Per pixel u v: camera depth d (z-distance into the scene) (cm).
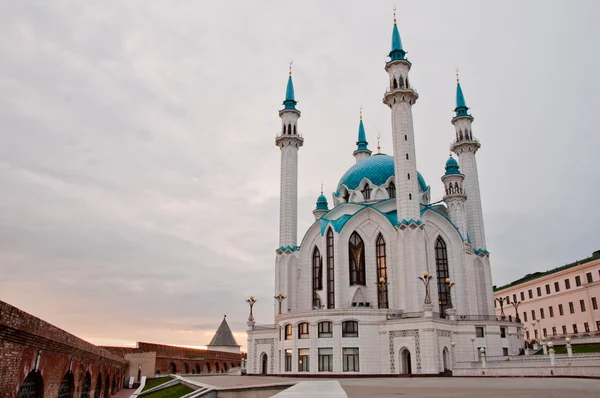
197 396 3981
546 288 12188
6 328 2252
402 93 8925
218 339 15338
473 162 10319
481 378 5828
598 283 10325
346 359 7288
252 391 4416
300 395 2555
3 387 2322
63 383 3816
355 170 10625
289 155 10419
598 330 10269
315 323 7506
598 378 4688
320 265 9306
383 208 9444
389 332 7381
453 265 8888
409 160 8631
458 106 10781
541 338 12025
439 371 7019
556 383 4066
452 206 9838
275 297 9450
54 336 3039
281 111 10731
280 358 8038
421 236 8200
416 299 7838
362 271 8838
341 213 9694
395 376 7088
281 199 10212
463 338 7800
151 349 9712
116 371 7219
